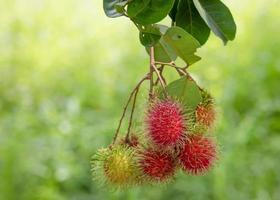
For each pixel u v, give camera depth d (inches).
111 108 349.1
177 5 141.7
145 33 130.3
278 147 317.4
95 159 146.9
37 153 311.0
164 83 139.1
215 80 358.9
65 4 450.9
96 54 407.8
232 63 377.1
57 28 432.1
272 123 337.7
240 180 303.1
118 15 129.1
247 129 311.4
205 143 140.6
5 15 438.0
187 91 139.8
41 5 447.2
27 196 300.0
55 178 300.8
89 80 374.0
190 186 294.2
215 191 288.4
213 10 140.1
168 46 141.2
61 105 365.1
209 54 383.9
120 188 144.9
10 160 307.4
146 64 381.1
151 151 140.9
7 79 394.9
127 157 142.7
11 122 334.0
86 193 306.0
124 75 374.3
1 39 420.2
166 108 137.9
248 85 365.1
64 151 307.7
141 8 127.0
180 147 140.2
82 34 424.8
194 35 142.4
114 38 418.0
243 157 304.8
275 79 372.2
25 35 425.1
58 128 315.6
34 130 326.0
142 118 140.9
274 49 394.6
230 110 345.7
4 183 303.7
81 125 319.0
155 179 141.0
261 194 297.0
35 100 379.2
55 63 404.5
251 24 414.9
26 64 405.4
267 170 306.5
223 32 140.0
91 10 452.1
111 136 315.3
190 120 140.1
